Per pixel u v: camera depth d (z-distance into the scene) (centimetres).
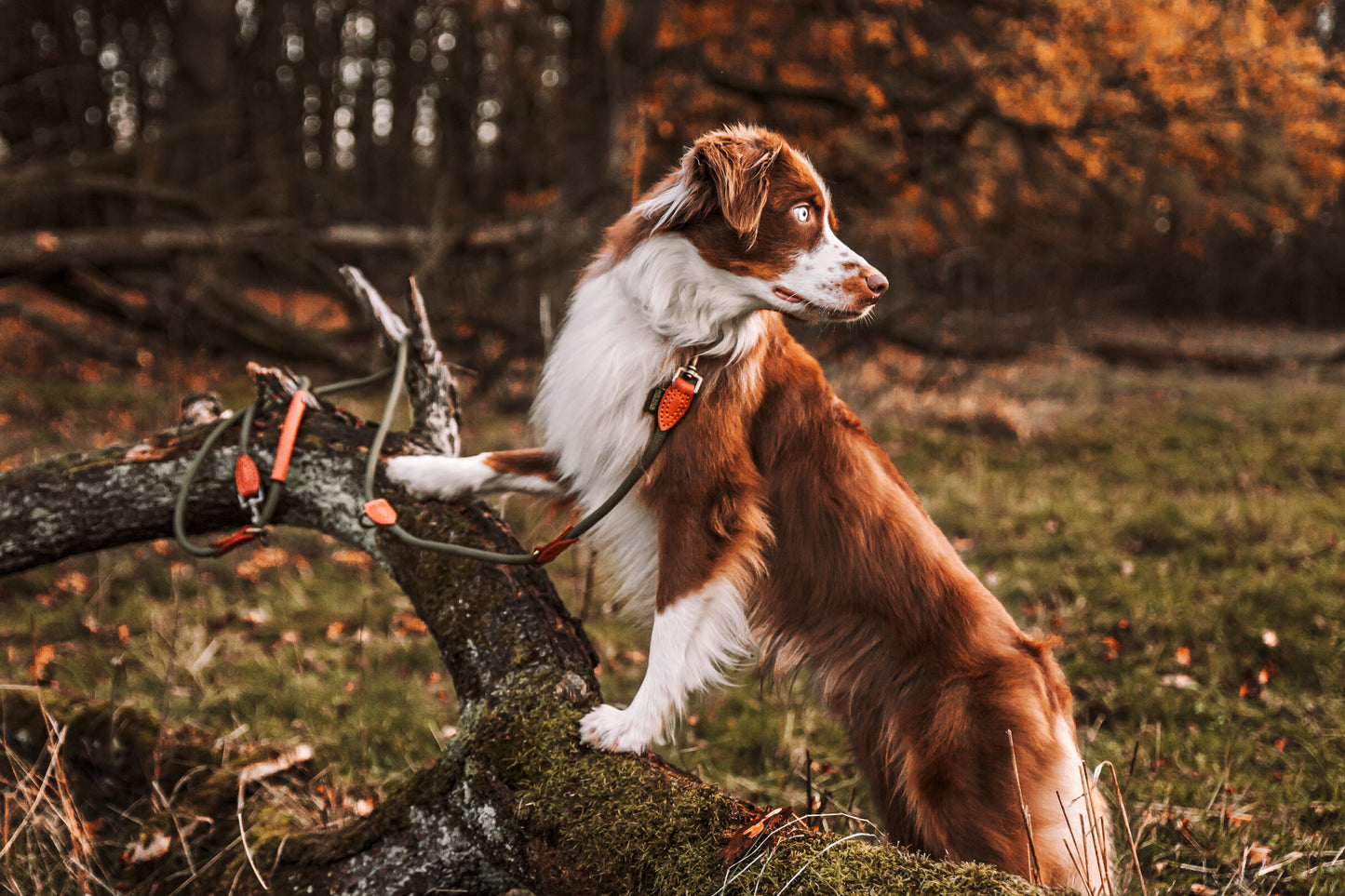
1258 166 1070
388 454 279
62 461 287
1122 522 582
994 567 535
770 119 949
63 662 402
